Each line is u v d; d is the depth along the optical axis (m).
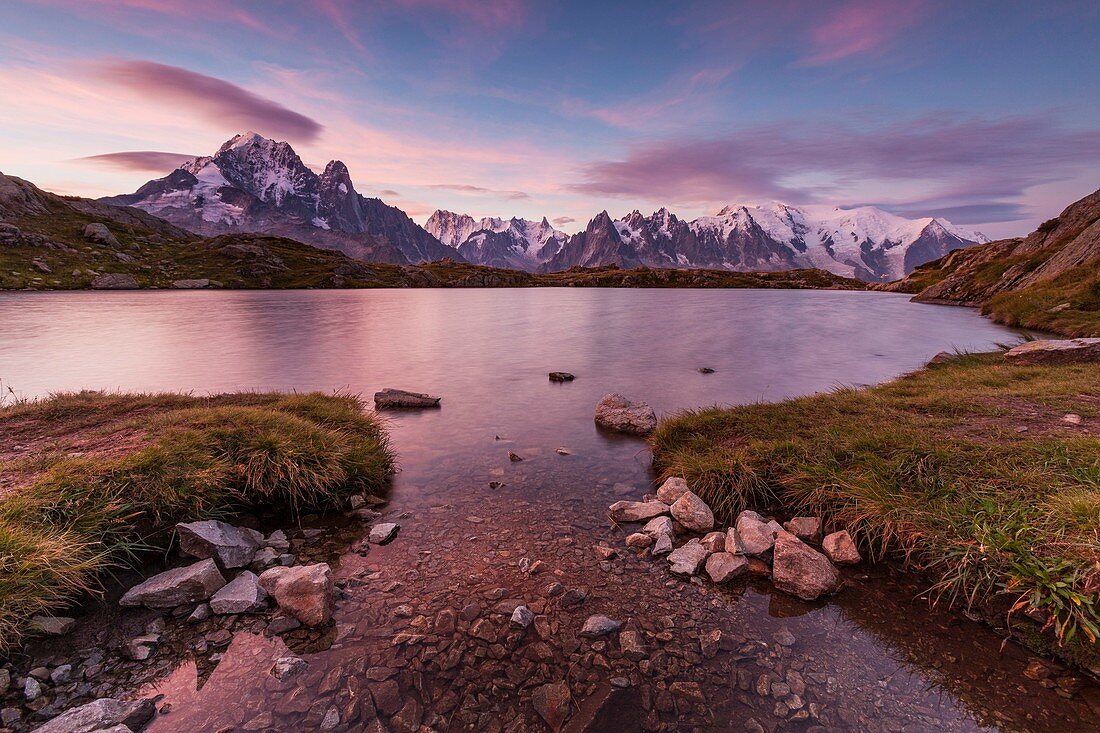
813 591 7.56
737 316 74.25
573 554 8.93
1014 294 61.44
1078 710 5.45
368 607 7.31
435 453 14.86
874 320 64.69
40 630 6.56
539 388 25.28
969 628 6.86
